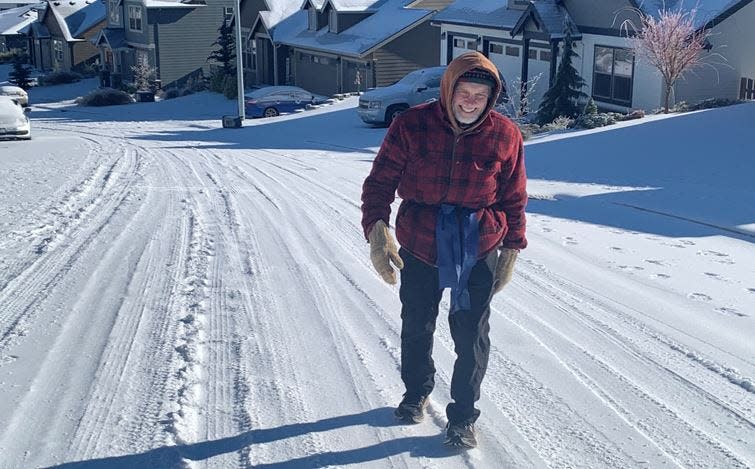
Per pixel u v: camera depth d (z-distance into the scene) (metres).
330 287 7.00
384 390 4.68
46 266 7.66
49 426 4.11
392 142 3.94
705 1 28.73
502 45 37.19
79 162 17.73
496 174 3.91
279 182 14.53
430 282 4.02
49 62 78.62
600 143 20.55
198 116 46.69
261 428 4.14
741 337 6.01
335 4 48.94
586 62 32.03
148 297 6.57
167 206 11.40
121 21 65.94
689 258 8.92
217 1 62.47
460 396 3.94
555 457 3.92
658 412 4.52
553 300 6.89
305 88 52.75
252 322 5.95
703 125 21.02
